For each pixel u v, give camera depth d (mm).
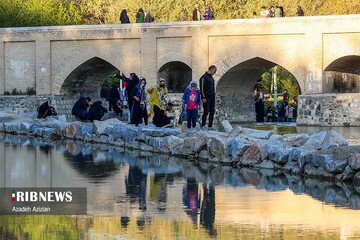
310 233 14836
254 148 24281
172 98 49656
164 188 19984
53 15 66312
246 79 51188
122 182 21047
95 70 55000
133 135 31234
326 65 47062
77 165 24906
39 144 33344
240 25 48812
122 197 18719
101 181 21250
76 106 40781
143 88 34406
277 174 22422
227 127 29781
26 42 54250
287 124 47375
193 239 14438
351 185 20312
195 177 21922
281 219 16078
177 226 15508
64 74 53562
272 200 18125
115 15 71062
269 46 48375
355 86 51375
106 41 52438
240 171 23188
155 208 17328
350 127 42625
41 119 42188
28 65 54281
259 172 22938
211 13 52188
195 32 49969
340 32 46531
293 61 47781
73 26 52875
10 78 54750
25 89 54406
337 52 46781
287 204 17625
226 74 49875
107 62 54125
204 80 31031
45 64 53781
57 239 14578
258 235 14688
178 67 52750
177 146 27984
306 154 22172
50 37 53562
